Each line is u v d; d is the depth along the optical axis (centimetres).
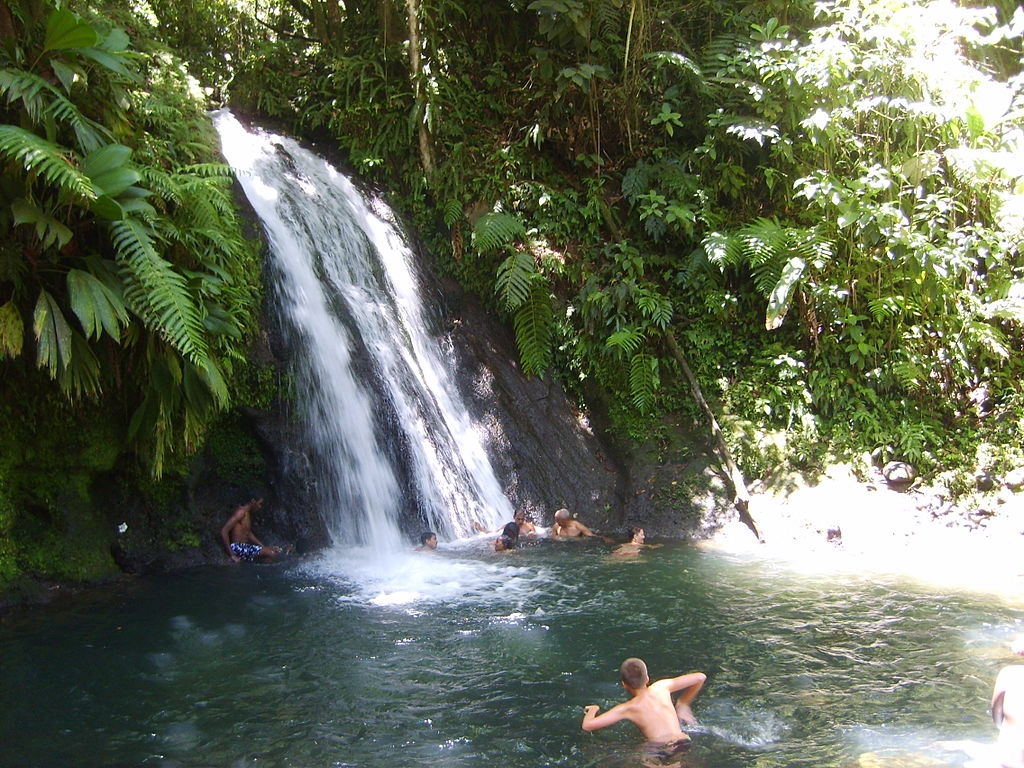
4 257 623
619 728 507
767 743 483
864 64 1077
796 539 948
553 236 1150
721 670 589
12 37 648
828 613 705
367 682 571
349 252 1075
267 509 899
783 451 1028
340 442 930
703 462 1034
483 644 637
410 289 1131
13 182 616
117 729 506
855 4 1126
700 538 974
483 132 1212
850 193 1055
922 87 1095
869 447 1031
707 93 1130
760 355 1094
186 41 1320
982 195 1095
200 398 742
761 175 1153
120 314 637
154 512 843
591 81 1157
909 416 1054
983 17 1121
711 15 1250
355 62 1209
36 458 754
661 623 682
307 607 720
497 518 1027
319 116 1223
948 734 493
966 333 1065
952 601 736
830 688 559
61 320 630
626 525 1010
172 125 916
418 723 513
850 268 1083
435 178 1174
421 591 766
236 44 1369
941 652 618
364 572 823
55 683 569
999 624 675
